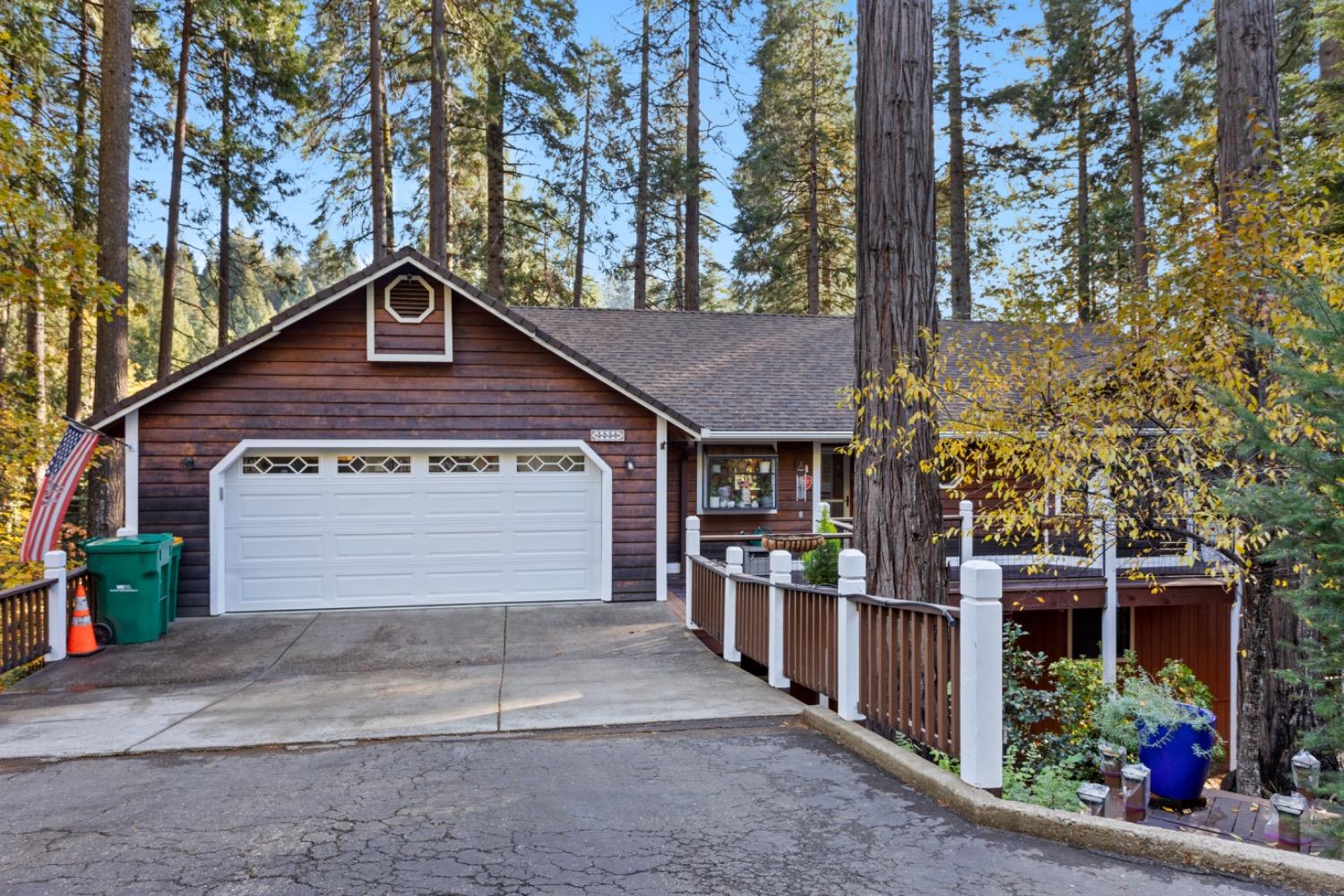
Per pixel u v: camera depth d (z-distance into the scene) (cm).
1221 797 602
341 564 1027
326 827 374
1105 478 663
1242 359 641
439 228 1766
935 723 428
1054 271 712
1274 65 743
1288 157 703
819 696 654
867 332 690
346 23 1853
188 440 989
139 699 653
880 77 684
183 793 427
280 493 1014
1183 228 671
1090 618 1238
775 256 2466
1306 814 548
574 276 2695
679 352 1571
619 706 606
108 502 1345
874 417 674
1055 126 2114
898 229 679
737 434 1297
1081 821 347
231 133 1912
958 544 1210
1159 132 2016
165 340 1814
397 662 777
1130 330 695
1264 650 731
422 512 1048
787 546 1147
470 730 546
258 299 2447
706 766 463
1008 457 691
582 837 358
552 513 1081
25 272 869
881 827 367
